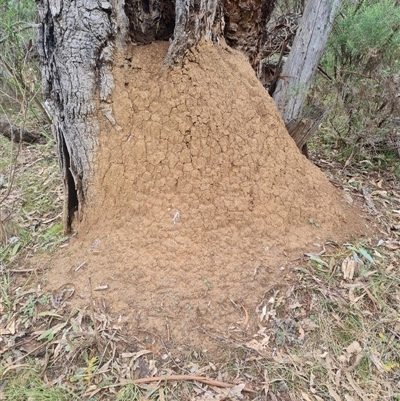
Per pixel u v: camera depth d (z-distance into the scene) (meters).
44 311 2.46
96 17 2.47
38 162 4.45
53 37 2.53
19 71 4.11
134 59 2.64
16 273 2.77
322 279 2.50
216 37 2.84
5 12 4.25
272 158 2.79
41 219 3.34
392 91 3.65
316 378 2.09
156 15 2.78
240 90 2.77
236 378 2.07
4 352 2.28
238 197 2.63
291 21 4.11
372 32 3.75
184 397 2.00
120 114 2.62
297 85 3.44
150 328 2.28
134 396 2.00
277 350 2.19
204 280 2.41
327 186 3.06
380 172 3.91
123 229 2.63
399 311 2.41
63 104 2.63
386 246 2.87
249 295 2.39
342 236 2.83
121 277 2.47
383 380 2.11
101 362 2.17
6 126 4.81
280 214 2.71
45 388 2.08
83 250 2.70
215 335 2.25
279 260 2.55
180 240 2.51
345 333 2.28
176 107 2.60
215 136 2.62
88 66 2.53
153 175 2.62
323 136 4.54
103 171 2.68
